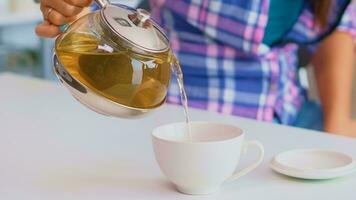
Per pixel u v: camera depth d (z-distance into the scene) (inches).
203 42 52.7
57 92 49.8
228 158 27.7
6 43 115.2
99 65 27.3
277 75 53.4
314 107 58.3
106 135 37.9
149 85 27.8
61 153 34.4
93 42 27.5
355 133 58.4
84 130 39.1
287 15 53.7
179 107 45.5
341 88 59.9
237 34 51.1
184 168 27.4
